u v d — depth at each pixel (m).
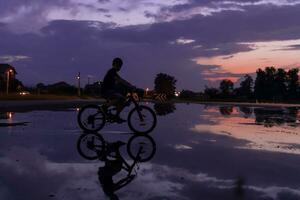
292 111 28.69
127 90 12.18
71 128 13.26
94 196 5.16
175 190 5.50
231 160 7.89
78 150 8.84
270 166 7.34
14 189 5.47
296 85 79.19
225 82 78.25
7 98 45.59
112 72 12.04
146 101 53.84
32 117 17.83
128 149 9.14
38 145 9.43
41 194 5.23
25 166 7.02
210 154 8.62
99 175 6.39
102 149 9.06
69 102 40.91
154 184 5.83
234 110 29.75
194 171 6.80
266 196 5.30
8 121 15.52
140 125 12.30
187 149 9.30
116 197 5.12
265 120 19.00
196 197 5.17
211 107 35.84
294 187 5.81
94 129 12.38
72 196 5.15
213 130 13.82
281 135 12.42
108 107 12.27
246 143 10.50
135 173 6.59
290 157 8.34
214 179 6.21
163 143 10.26
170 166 7.21
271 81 78.75
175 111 26.98
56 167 6.99
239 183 5.98
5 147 9.04
